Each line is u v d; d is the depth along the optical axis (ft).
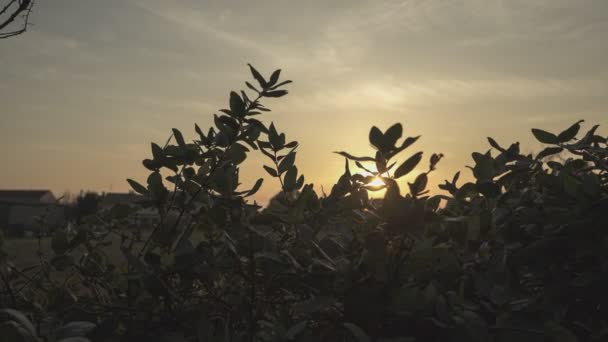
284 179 5.61
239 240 5.09
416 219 4.14
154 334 4.70
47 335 3.61
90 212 6.25
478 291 4.45
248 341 4.60
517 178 5.82
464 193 5.53
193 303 5.25
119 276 5.67
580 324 4.34
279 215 4.92
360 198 5.35
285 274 4.71
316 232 5.56
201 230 5.74
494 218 5.18
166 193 5.46
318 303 4.05
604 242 4.46
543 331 4.00
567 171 5.37
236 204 5.31
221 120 5.49
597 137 5.78
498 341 4.14
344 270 4.21
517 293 4.45
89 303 5.27
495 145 5.98
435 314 4.04
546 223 4.98
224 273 5.23
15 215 135.13
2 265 5.55
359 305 4.05
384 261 4.08
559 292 4.32
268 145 5.79
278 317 4.80
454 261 4.60
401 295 4.02
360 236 5.04
